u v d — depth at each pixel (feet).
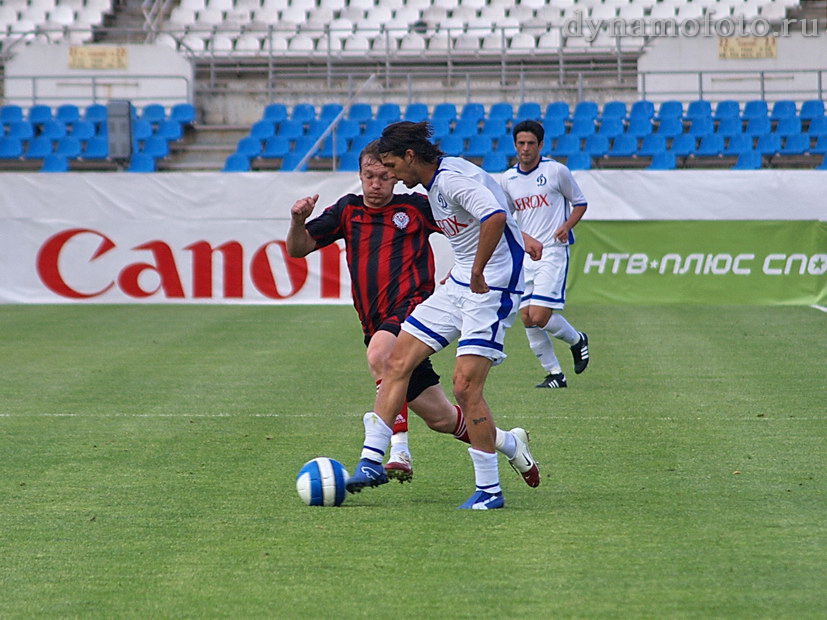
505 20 321.32
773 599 45.85
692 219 190.49
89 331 157.17
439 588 47.55
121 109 249.14
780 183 195.11
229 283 197.06
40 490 66.44
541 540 54.95
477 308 61.77
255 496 64.90
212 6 326.65
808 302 188.75
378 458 62.54
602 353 131.44
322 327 161.38
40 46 287.69
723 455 75.66
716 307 185.78
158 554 53.06
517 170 110.11
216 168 263.08
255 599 46.37
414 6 326.24
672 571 49.70
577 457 75.56
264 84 291.17
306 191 197.88
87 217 203.21
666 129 261.03
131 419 90.99
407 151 61.26
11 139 266.57
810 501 62.54
